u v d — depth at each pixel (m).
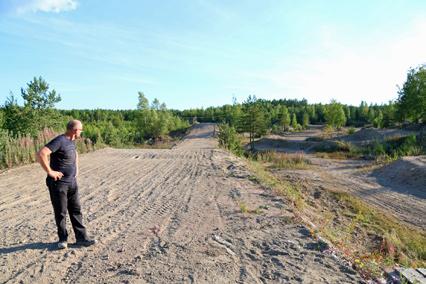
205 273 5.21
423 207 15.31
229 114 67.69
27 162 17.42
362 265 5.51
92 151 26.77
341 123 67.56
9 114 23.42
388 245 9.06
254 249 6.19
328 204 14.74
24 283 4.92
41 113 24.14
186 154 25.08
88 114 109.38
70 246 6.30
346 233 10.12
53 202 6.06
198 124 96.94
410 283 4.96
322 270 5.34
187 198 10.39
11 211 8.75
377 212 14.23
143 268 5.38
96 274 5.18
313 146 50.47
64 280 5.00
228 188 11.99
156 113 76.38
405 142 40.06
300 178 21.78
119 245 6.38
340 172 26.41
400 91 48.56
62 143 5.94
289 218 8.00
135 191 11.52
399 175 22.20
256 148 54.22
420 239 10.83
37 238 6.72
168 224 7.70
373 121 74.00
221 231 7.17
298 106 126.62
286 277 5.10
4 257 5.79
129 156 23.58
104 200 10.15
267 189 11.94
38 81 24.08
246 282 4.96
